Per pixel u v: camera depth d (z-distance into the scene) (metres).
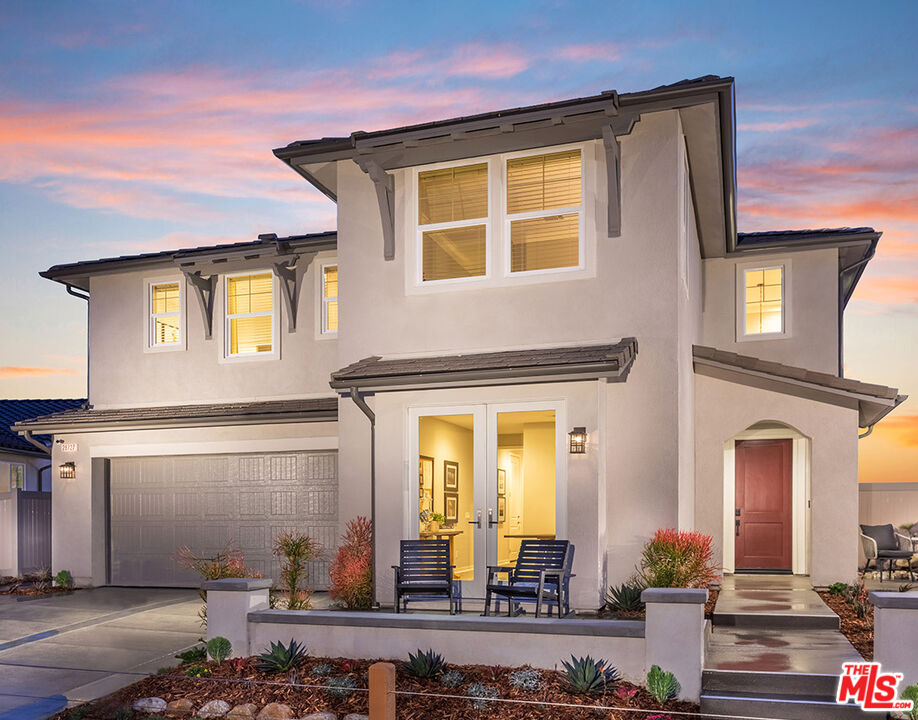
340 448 13.27
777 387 14.66
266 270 17.19
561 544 11.30
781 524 16.77
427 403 12.58
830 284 17.05
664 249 12.09
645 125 12.27
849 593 13.05
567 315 12.49
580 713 8.02
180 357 17.61
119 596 15.95
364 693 8.70
